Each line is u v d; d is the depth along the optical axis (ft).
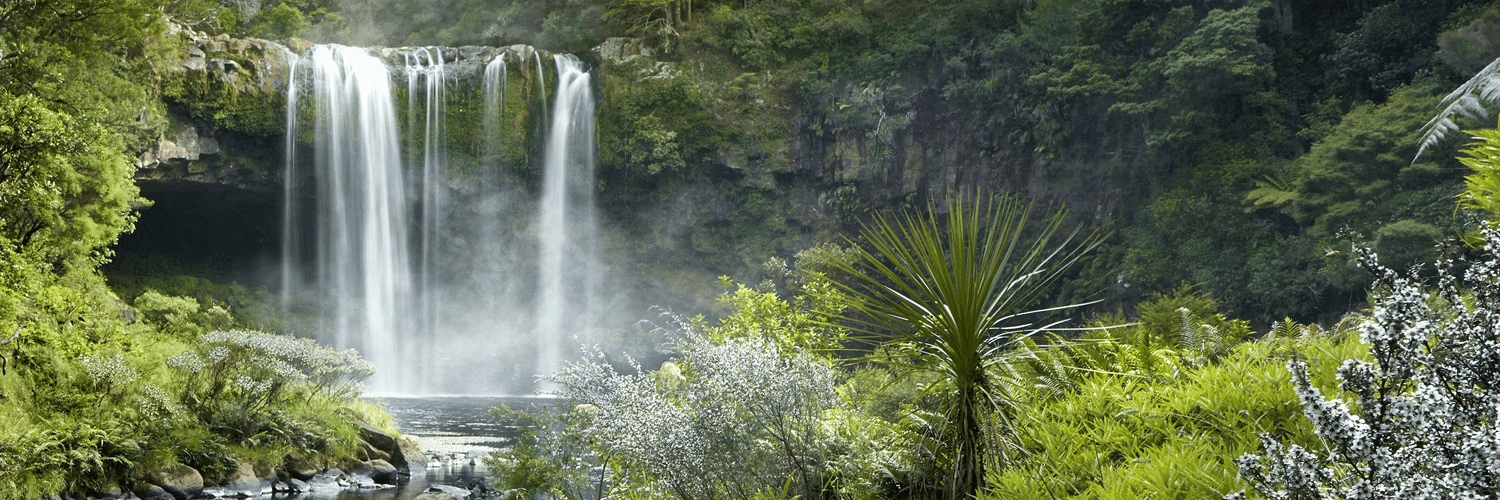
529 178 187.32
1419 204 116.98
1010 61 170.40
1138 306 62.75
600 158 185.16
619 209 189.16
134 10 89.35
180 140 155.12
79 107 72.18
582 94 186.91
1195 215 150.00
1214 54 144.87
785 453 15.83
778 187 186.60
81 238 61.26
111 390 40.11
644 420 17.16
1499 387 5.95
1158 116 158.51
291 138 168.66
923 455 14.03
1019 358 13.75
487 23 201.67
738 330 26.66
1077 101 164.76
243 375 43.86
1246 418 10.63
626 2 185.88
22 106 49.88
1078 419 12.98
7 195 50.72
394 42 206.08
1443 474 5.62
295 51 172.86
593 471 25.72
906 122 177.06
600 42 192.44
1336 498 5.82
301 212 187.52
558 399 21.50
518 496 21.98
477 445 60.23
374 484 43.34
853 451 15.56
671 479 16.71
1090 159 164.86
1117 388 12.92
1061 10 167.02
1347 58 153.17
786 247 183.62
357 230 179.11
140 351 46.78
